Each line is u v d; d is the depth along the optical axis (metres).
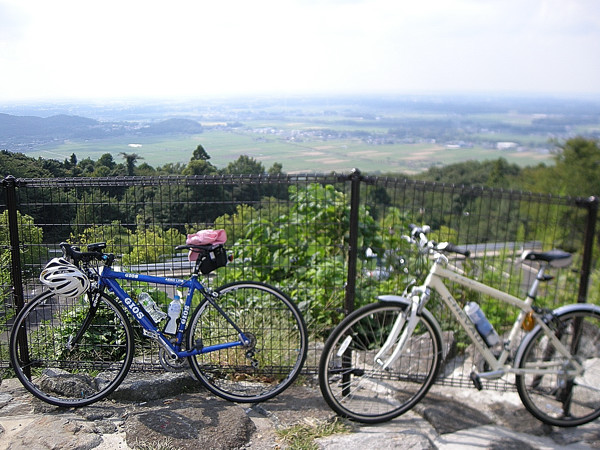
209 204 3.38
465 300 4.10
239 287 3.29
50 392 3.25
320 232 4.84
